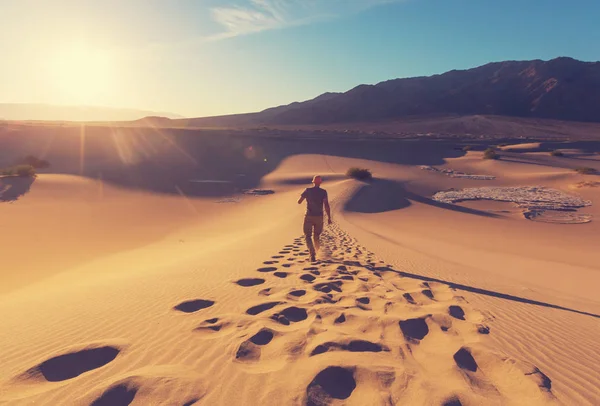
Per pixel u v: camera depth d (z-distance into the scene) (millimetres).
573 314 5324
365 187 39938
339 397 2330
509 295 6277
